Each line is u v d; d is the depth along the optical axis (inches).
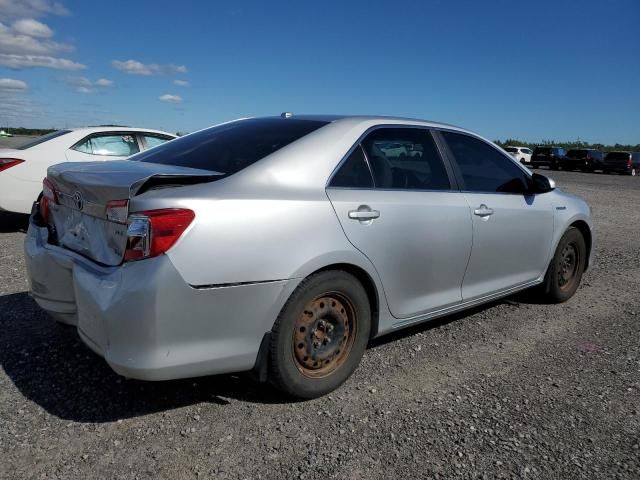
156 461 100.6
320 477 97.7
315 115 148.6
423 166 149.7
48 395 122.6
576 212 199.6
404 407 123.2
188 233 101.4
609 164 1459.2
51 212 131.3
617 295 219.9
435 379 137.6
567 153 1574.8
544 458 105.2
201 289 102.9
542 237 183.8
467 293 159.6
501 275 170.9
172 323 101.3
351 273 128.6
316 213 118.4
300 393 121.5
